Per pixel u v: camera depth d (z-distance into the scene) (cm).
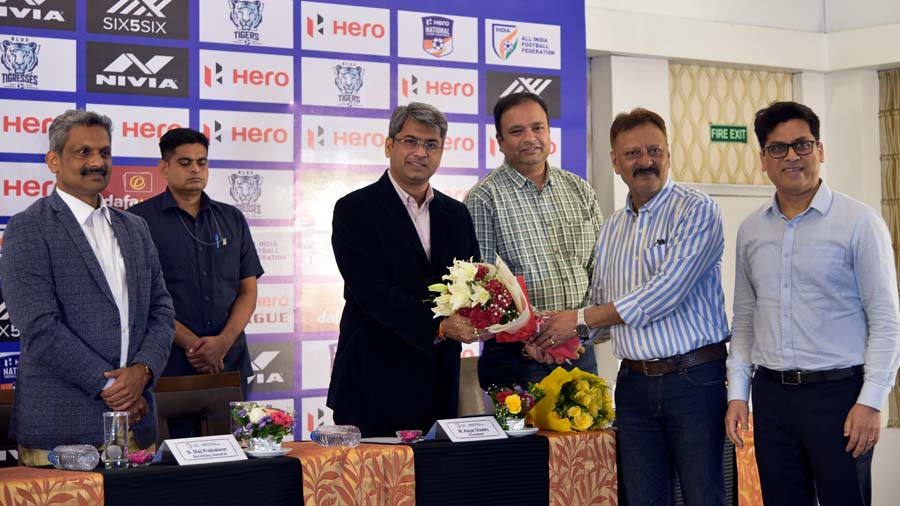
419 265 339
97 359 309
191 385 359
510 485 305
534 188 415
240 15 486
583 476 321
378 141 516
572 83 558
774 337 306
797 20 659
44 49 450
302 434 499
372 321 339
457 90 533
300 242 499
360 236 336
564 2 557
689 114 640
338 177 508
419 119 338
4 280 312
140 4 466
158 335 328
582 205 426
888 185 655
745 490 344
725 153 652
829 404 296
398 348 335
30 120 447
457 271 310
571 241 418
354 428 296
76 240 318
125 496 245
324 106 505
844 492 295
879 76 661
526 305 315
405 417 334
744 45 633
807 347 299
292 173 498
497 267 316
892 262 297
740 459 344
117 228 329
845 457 294
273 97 493
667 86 623
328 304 506
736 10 640
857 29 650
